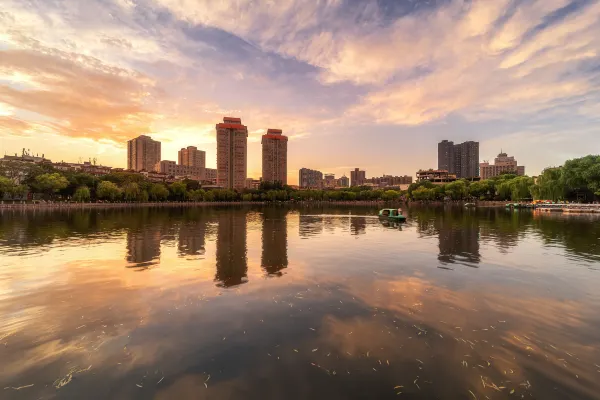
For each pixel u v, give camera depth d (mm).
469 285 15023
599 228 38812
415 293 13812
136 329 10195
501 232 35469
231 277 16359
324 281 15672
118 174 126688
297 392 7141
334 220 54062
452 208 100312
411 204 144000
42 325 10461
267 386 7352
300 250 24344
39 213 65125
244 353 8766
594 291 14102
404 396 7008
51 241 28141
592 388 7258
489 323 10672
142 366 8133
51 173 103000
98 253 22672
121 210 81938
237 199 172750
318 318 11078
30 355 8648
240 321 10812
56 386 7344
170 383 7445
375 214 72812
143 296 13305
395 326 10422
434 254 22766
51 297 13148
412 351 8852
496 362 8305
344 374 7812
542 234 33500
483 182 133500
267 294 13609
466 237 31688
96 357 8539
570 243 27562
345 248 25281
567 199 94000
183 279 15938
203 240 29438
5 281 15453
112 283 15164
